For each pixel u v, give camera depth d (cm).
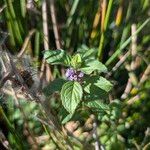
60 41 53
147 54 53
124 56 50
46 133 46
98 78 40
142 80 50
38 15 53
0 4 51
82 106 43
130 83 50
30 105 47
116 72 52
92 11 53
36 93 41
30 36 51
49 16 55
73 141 45
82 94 38
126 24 52
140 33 54
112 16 54
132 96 50
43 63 48
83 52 42
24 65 44
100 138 46
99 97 40
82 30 54
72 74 39
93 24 53
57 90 40
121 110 47
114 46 53
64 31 54
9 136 46
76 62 39
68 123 47
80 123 47
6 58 40
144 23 50
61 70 51
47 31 51
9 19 50
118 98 52
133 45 51
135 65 52
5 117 44
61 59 40
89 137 46
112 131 47
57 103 47
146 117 50
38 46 51
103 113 44
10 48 50
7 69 39
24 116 45
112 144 46
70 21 53
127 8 54
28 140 46
